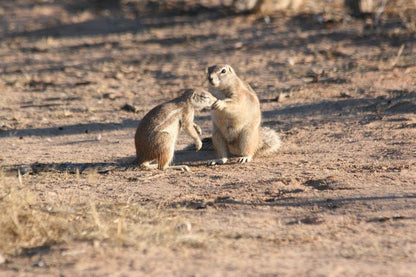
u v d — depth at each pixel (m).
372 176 9.88
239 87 12.16
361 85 19.48
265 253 6.38
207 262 5.98
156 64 27.20
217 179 10.41
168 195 9.36
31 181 10.30
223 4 38.91
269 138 12.71
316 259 6.13
